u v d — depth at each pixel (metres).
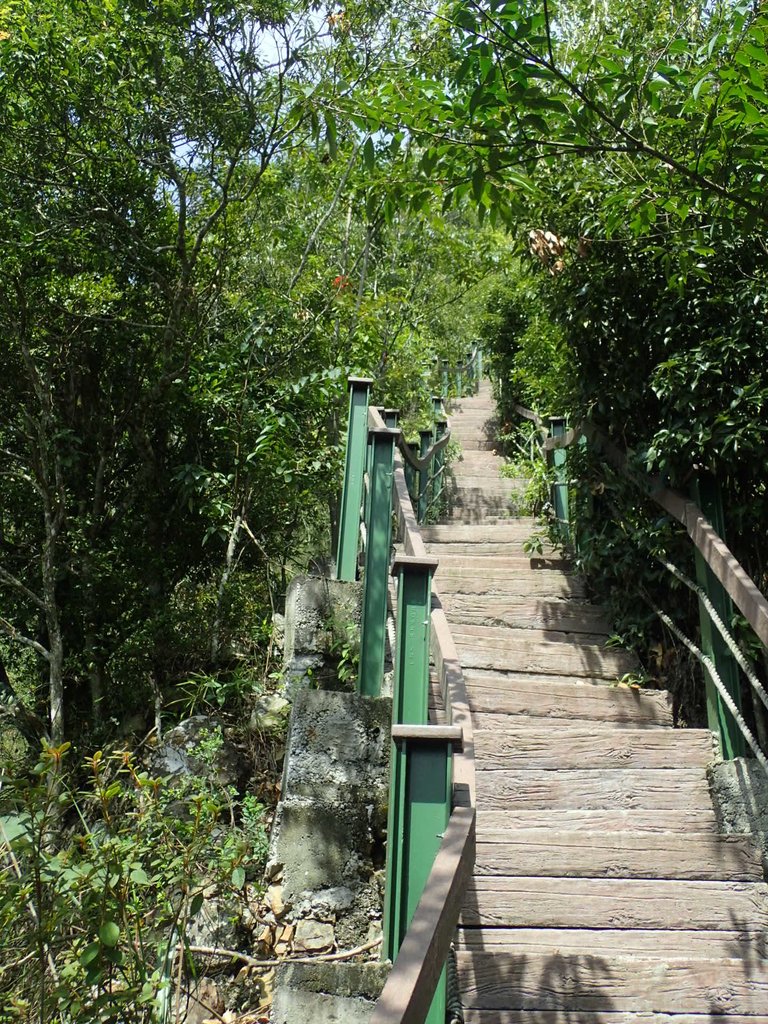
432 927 1.79
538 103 2.83
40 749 5.20
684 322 4.43
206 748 4.09
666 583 4.76
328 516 7.56
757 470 4.13
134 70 6.01
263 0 5.78
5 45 5.56
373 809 3.53
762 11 2.79
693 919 3.27
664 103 3.67
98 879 2.53
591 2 4.86
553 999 2.96
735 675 4.02
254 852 3.57
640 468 4.67
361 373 6.46
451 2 3.07
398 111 3.17
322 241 9.10
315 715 3.64
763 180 3.15
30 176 5.97
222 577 5.89
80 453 6.18
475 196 3.12
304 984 2.64
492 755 3.87
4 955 2.62
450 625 4.89
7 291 5.78
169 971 2.66
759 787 3.64
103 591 5.94
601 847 3.44
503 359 10.88
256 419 6.14
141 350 6.33
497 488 8.70
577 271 4.79
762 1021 2.95
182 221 6.01
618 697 4.38
